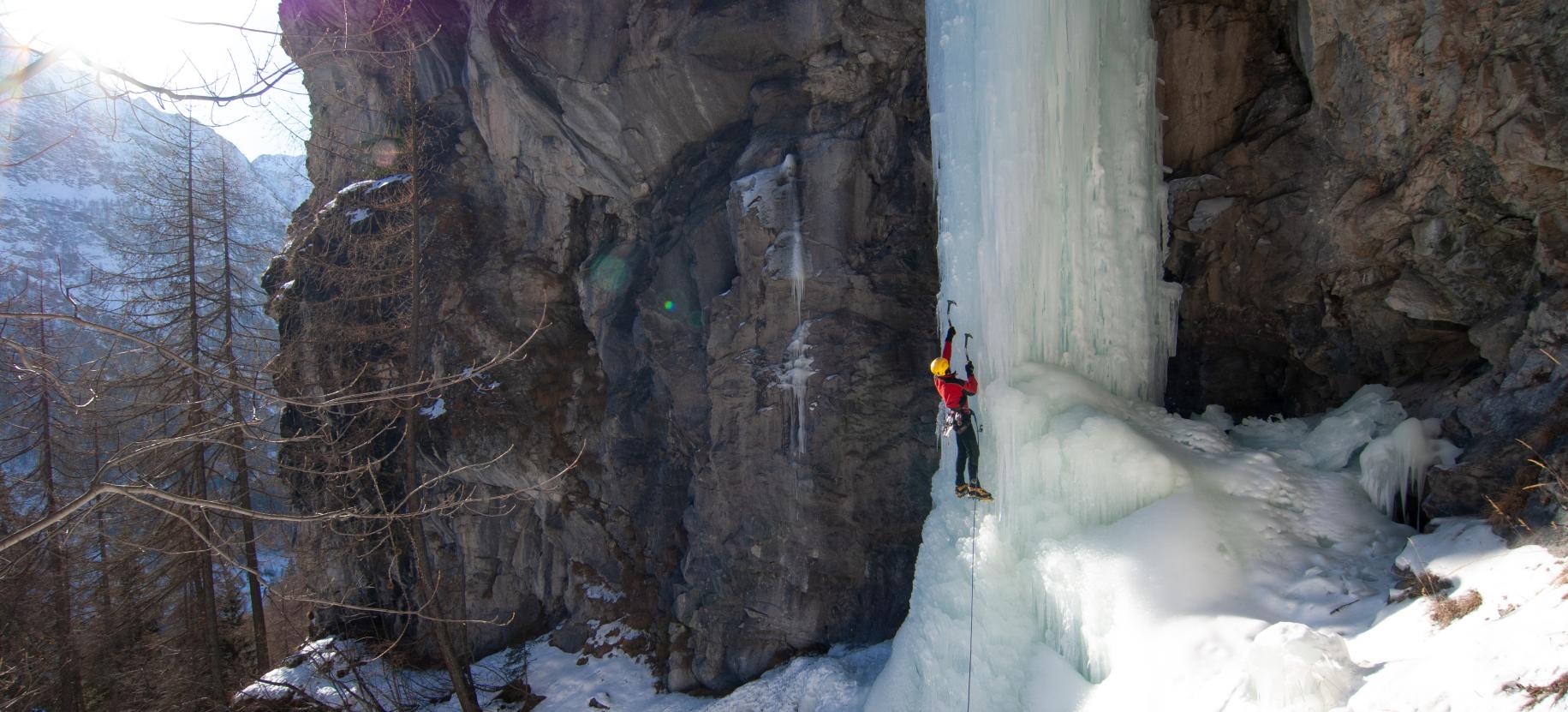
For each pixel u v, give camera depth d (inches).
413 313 536.7
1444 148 292.4
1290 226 356.5
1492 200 284.8
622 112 538.3
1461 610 203.6
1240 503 285.6
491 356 625.6
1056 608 290.5
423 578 510.3
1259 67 366.9
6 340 226.1
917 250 433.4
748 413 462.3
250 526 622.8
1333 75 323.0
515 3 540.4
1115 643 257.6
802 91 471.5
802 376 442.3
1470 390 281.0
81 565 554.3
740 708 427.8
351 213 678.5
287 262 744.3
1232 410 390.0
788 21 460.1
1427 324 317.7
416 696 593.9
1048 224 333.4
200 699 587.5
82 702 692.1
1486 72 268.7
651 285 535.2
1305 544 271.1
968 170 350.3
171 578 594.2
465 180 668.1
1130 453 291.0
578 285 617.0
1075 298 335.0
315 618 726.5
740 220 460.8
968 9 348.5
